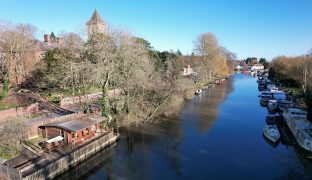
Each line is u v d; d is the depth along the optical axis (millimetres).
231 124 48250
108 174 29906
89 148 32938
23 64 56250
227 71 140125
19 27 55625
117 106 47156
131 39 43312
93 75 38969
